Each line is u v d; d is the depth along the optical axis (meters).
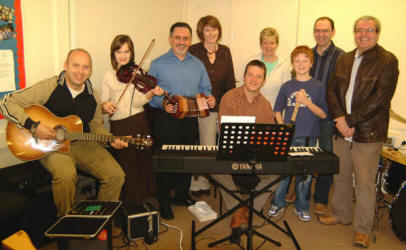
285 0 4.13
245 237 2.72
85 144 2.65
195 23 4.68
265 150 2.10
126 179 2.89
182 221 2.95
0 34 2.49
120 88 2.75
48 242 2.50
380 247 2.65
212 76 3.25
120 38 2.69
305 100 2.71
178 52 2.85
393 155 2.78
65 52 3.01
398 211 2.59
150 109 3.24
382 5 3.69
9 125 2.35
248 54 4.48
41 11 2.77
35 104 2.40
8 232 2.25
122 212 2.59
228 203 2.79
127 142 2.50
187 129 2.94
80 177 2.78
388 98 2.47
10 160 2.72
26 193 2.37
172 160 2.16
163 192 2.94
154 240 2.60
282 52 4.28
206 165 2.17
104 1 3.33
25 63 2.71
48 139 2.37
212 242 2.62
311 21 4.05
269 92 3.20
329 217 3.01
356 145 2.62
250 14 4.36
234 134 2.02
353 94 2.58
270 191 2.39
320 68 3.09
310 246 2.63
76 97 2.56
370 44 2.48
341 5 3.87
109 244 2.15
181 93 2.89
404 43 3.67
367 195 2.59
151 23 4.02
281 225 2.95
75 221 2.08
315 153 2.29
